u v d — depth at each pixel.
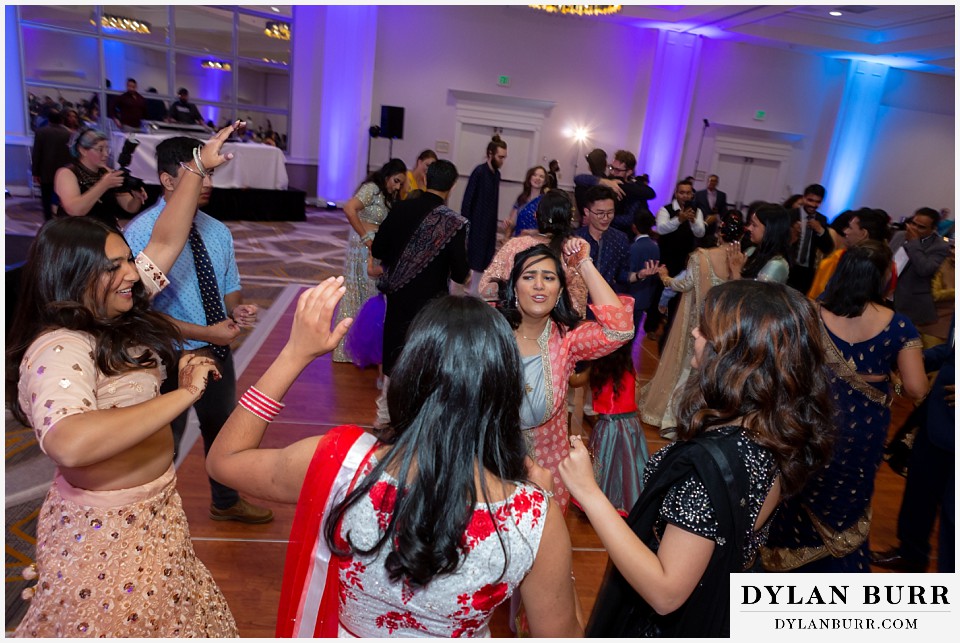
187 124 10.38
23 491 2.71
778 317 1.17
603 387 2.82
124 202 3.58
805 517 2.03
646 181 5.64
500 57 11.73
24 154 10.38
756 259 3.44
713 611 1.17
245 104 12.11
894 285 4.86
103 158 3.49
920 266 4.80
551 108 12.09
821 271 4.72
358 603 0.99
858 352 2.06
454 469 0.87
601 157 5.48
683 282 3.84
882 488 3.55
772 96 12.59
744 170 12.95
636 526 1.25
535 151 12.24
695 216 6.32
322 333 1.03
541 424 2.00
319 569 0.99
